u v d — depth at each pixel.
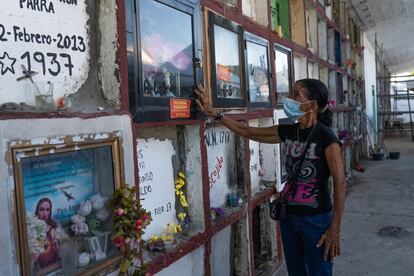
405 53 16.56
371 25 10.24
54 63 1.25
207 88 2.17
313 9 5.14
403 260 3.36
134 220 1.35
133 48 1.54
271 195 3.15
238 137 2.72
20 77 1.14
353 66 8.54
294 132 2.01
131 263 1.39
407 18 9.91
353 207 5.18
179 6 1.87
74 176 1.23
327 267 1.94
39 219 1.12
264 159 3.25
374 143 11.63
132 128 1.48
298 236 2.05
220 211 2.35
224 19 2.38
